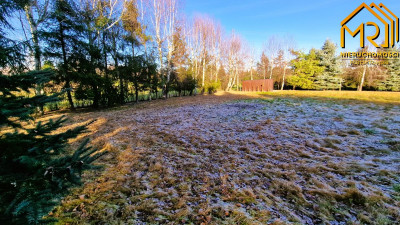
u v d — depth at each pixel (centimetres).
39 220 93
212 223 202
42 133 142
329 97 1462
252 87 2828
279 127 589
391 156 355
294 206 227
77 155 128
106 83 1167
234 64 3216
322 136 491
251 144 455
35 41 845
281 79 3147
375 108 864
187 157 388
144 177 307
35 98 128
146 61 1507
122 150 426
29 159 112
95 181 292
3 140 125
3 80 122
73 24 991
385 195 238
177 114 884
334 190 255
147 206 232
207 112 918
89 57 1109
